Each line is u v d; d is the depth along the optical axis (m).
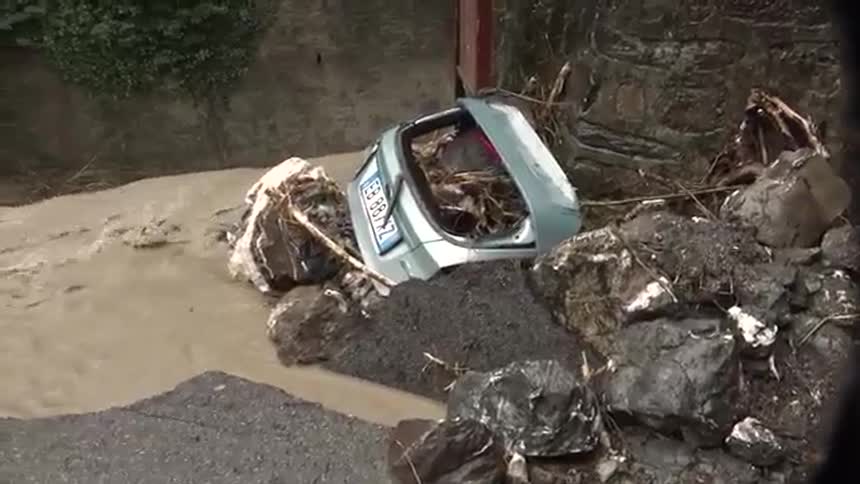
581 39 8.60
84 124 15.25
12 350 6.81
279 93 15.55
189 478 5.27
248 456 5.47
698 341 5.41
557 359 6.09
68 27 14.64
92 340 6.96
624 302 6.04
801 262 6.24
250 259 7.63
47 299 7.57
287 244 7.46
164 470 5.34
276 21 15.20
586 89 8.27
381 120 15.73
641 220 6.59
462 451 5.10
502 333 6.36
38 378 6.46
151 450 5.54
